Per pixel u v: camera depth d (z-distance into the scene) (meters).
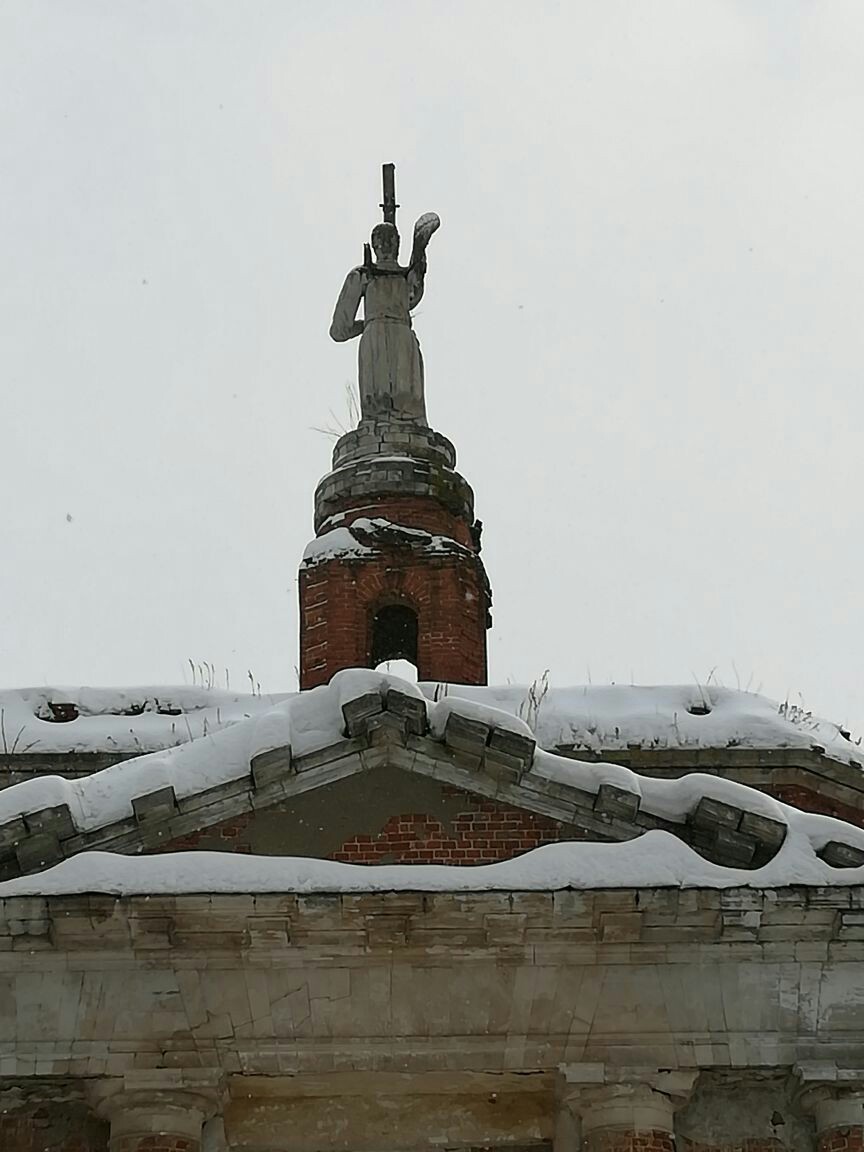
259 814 19.50
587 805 19.41
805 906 18.75
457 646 26.81
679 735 23.25
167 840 19.30
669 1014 18.98
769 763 22.97
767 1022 18.97
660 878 18.70
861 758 23.05
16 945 18.69
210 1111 18.86
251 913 18.62
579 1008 19.00
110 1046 18.73
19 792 18.86
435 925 18.80
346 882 18.66
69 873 18.59
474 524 29.09
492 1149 20.25
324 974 19.05
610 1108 18.75
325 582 27.12
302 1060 18.83
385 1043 18.91
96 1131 19.33
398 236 30.48
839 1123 18.78
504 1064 18.91
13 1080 18.78
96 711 24.83
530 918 18.78
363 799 19.59
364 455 28.72
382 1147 20.11
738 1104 19.44
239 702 25.09
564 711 23.69
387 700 19.47
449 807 19.61
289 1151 20.03
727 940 19.00
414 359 29.64
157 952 18.89
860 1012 19.00
